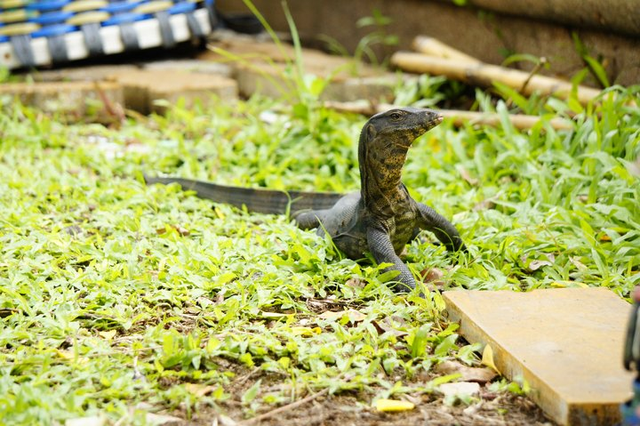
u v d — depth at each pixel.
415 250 9.66
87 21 17.25
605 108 11.73
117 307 8.15
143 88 16.25
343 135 13.56
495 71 14.80
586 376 6.52
